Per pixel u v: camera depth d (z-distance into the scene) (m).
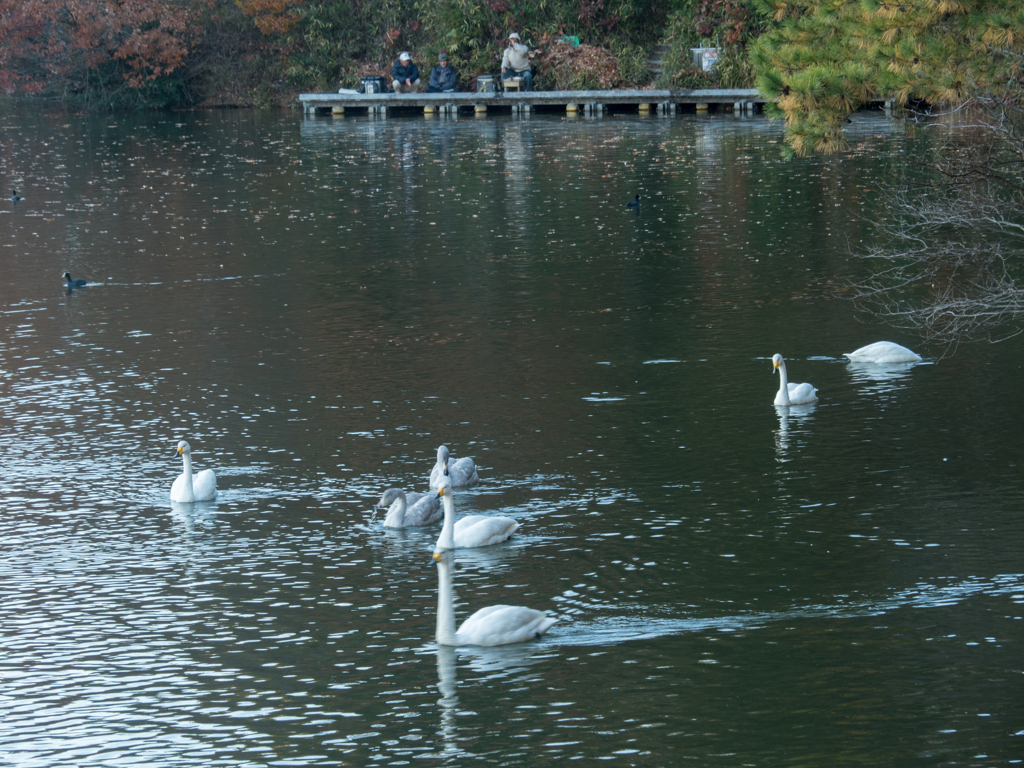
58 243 36.88
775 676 11.91
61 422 20.59
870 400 20.55
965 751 10.47
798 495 16.61
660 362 23.16
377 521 16.45
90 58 77.56
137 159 56.06
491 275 31.14
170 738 11.20
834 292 28.06
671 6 75.62
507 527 15.61
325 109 76.00
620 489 17.06
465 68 75.12
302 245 35.69
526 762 10.60
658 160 50.47
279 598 14.12
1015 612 13.01
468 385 22.09
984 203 19.42
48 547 15.70
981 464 17.42
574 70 72.38
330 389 22.06
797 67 18.11
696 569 14.48
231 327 26.66
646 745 10.77
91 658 12.77
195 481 17.28
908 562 14.41
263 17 78.38
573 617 13.42
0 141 63.62
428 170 49.88
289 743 11.09
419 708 11.58
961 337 24.09
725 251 32.97
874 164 46.34
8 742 11.16
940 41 16.52
